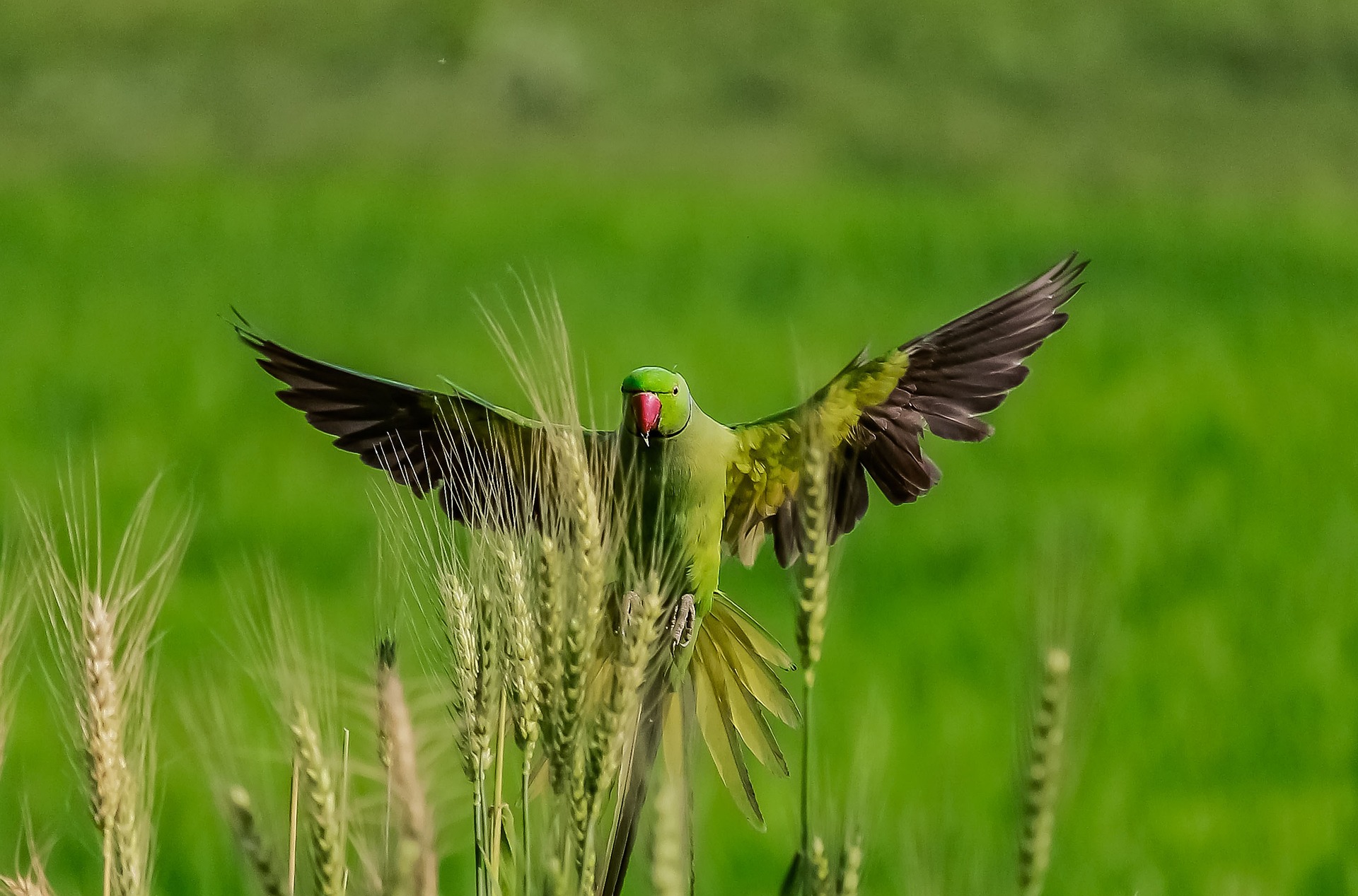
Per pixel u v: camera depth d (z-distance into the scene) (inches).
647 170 2588.6
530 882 154.3
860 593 573.0
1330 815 405.1
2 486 683.4
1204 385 920.3
